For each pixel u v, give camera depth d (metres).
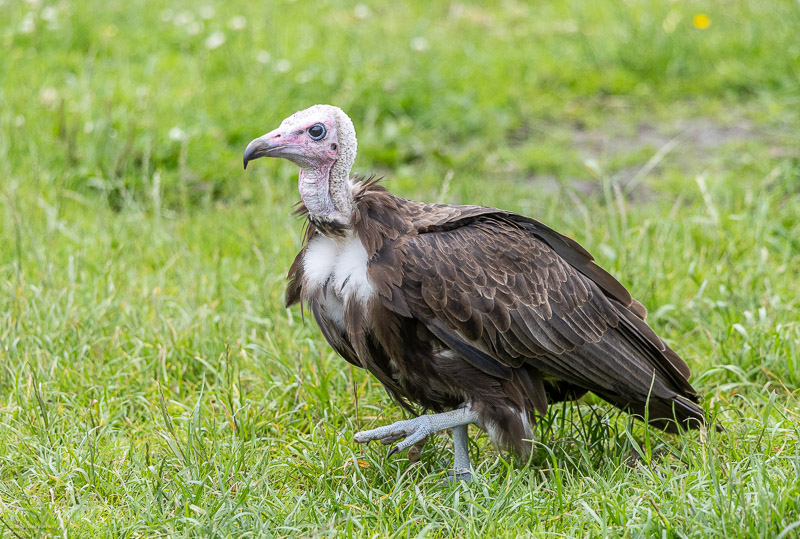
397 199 8.62
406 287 8.20
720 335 10.57
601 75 19.09
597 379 8.84
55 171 14.61
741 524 7.07
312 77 17.97
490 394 8.48
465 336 8.34
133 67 18.36
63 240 12.93
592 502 7.78
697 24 20.03
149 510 7.72
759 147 16.02
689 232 12.66
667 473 8.06
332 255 8.60
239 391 9.66
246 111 16.67
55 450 8.73
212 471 8.40
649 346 9.02
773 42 19.38
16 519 7.75
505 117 17.50
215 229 13.27
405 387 8.79
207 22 20.59
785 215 13.42
